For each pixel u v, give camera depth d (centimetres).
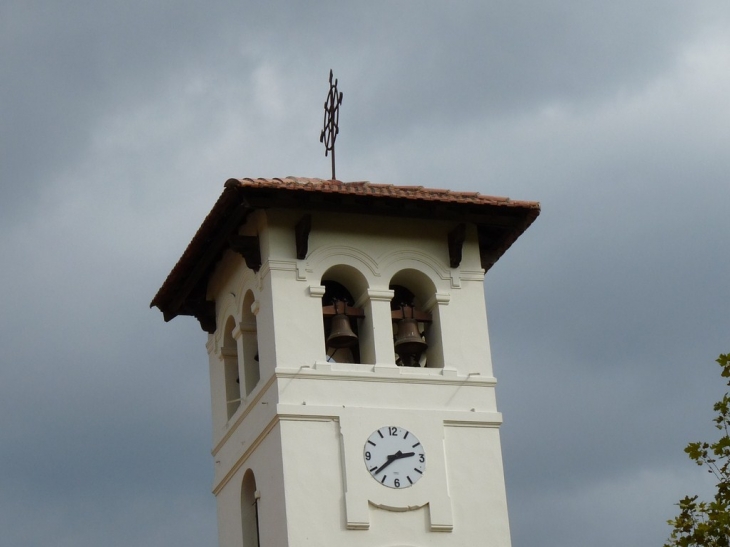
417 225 6906
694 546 5303
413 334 6769
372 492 6462
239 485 6869
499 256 7088
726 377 5425
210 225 6781
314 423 6512
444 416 6650
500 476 6638
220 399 7162
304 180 6700
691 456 5406
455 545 6494
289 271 6688
